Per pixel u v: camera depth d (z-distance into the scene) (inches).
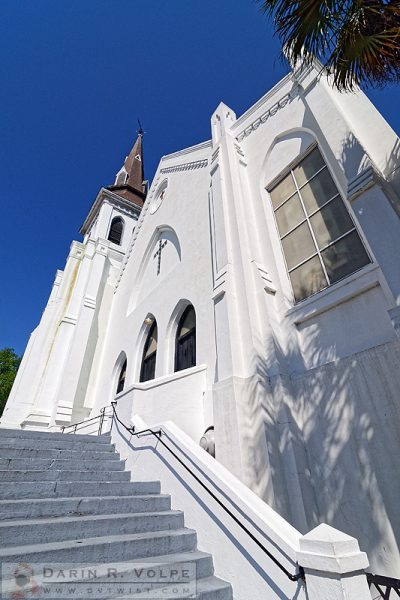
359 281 195.3
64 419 520.1
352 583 82.4
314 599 87.2
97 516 144.6
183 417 248.7
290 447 180.4
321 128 249.8
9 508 136.6
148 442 211.2
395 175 193.9
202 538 143.6
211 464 155.1
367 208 187.9
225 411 209.2
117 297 682.2
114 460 231.1
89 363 599.2
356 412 167.5
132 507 162.2
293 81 315.0
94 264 721.0
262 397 200.1
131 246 698.8
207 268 353.4
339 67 190.7
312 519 160.7
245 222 299.1
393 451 146.2
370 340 180.7
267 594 106.3
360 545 144.1
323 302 213.6
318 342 210.2
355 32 172.7
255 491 174.9
